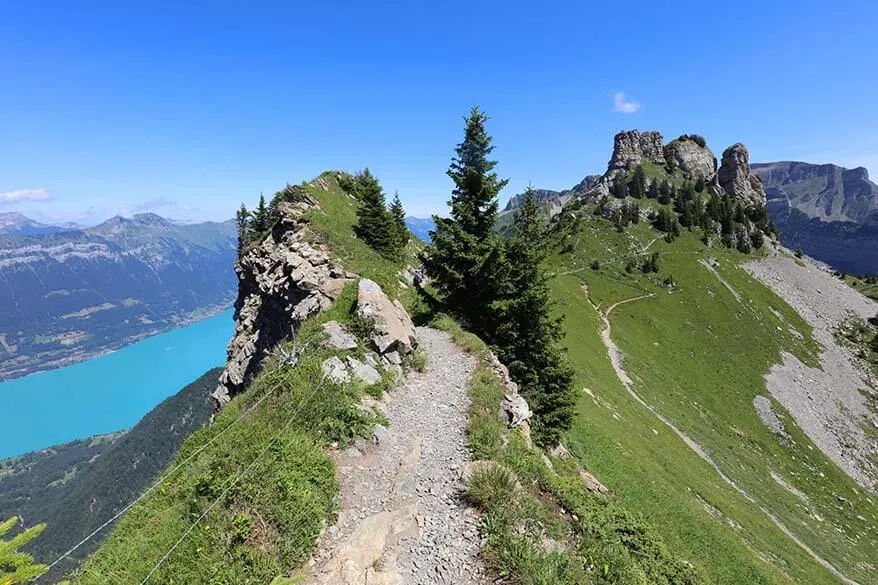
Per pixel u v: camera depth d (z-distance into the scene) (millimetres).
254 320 44438
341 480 13406
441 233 33531
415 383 21172
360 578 10086
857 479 75875
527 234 31703
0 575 5008
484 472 13289
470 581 10305
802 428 85125
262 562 9852
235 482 11523
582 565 11750
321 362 18750
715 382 90312
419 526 11797
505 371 24391
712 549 27859
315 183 51344
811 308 138375
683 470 44281
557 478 15859
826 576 38500
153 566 9938
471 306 33031
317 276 35656
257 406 16344
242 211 70375
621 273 131625
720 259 151000
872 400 102562
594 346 77875
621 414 51219
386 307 23703
